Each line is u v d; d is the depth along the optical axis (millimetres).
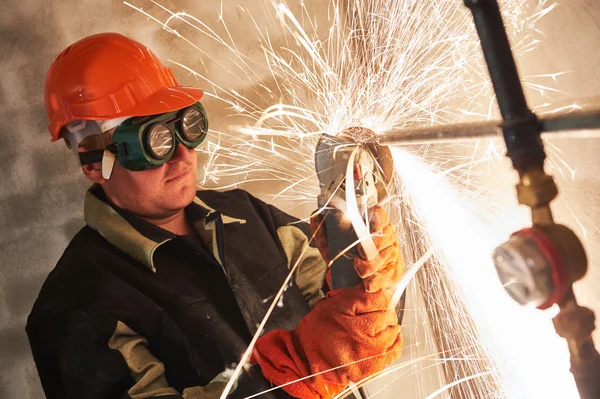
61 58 1836
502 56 929
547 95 1582
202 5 2492
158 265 1796
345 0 2342
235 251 1894
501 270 980
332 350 1498
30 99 2555
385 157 1557
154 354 1738
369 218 1498
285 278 1904
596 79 1423
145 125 1688
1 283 2652
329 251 1625
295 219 2104
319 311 1564
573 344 946
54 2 2506
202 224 1896
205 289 1797
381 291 1500
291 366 1560
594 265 1513
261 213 2082
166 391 1634
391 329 1507
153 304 1729
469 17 1787
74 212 2564
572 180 1525
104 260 1786
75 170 2545
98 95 1746
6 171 2617
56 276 1792
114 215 1821
